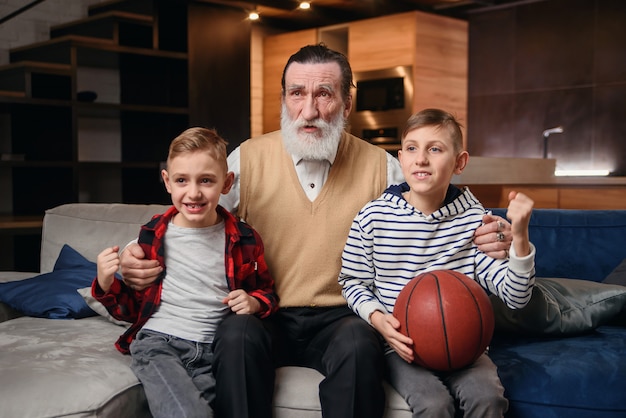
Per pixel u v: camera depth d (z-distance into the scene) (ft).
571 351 6.13
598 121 20.12
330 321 6.23
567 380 5.60
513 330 6.64
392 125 20.01
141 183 17.65
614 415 5.49
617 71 19.70
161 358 5.52
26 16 17.03
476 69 22.57
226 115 18.22
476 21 22.53
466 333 5.09
